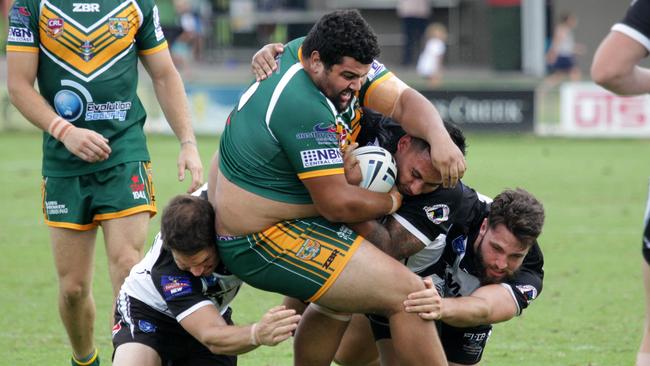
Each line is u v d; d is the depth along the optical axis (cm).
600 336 2288
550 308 2541
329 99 1496
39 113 1841
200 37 9156
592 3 9425
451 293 1680
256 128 1499
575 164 5019
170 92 1977
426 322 1498
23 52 1853
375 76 1580
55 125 1823
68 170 1867
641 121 5975
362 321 1820
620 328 2352
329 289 1492
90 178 1866
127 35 1897
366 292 1486
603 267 2989
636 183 4469
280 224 1506
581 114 6022
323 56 1456
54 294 2670
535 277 1630
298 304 1781
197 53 9144
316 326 1662
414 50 9150
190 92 6116
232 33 9344
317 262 1488
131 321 1638
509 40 8650
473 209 1611
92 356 1980
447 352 1734
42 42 1861
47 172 1886
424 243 1541
